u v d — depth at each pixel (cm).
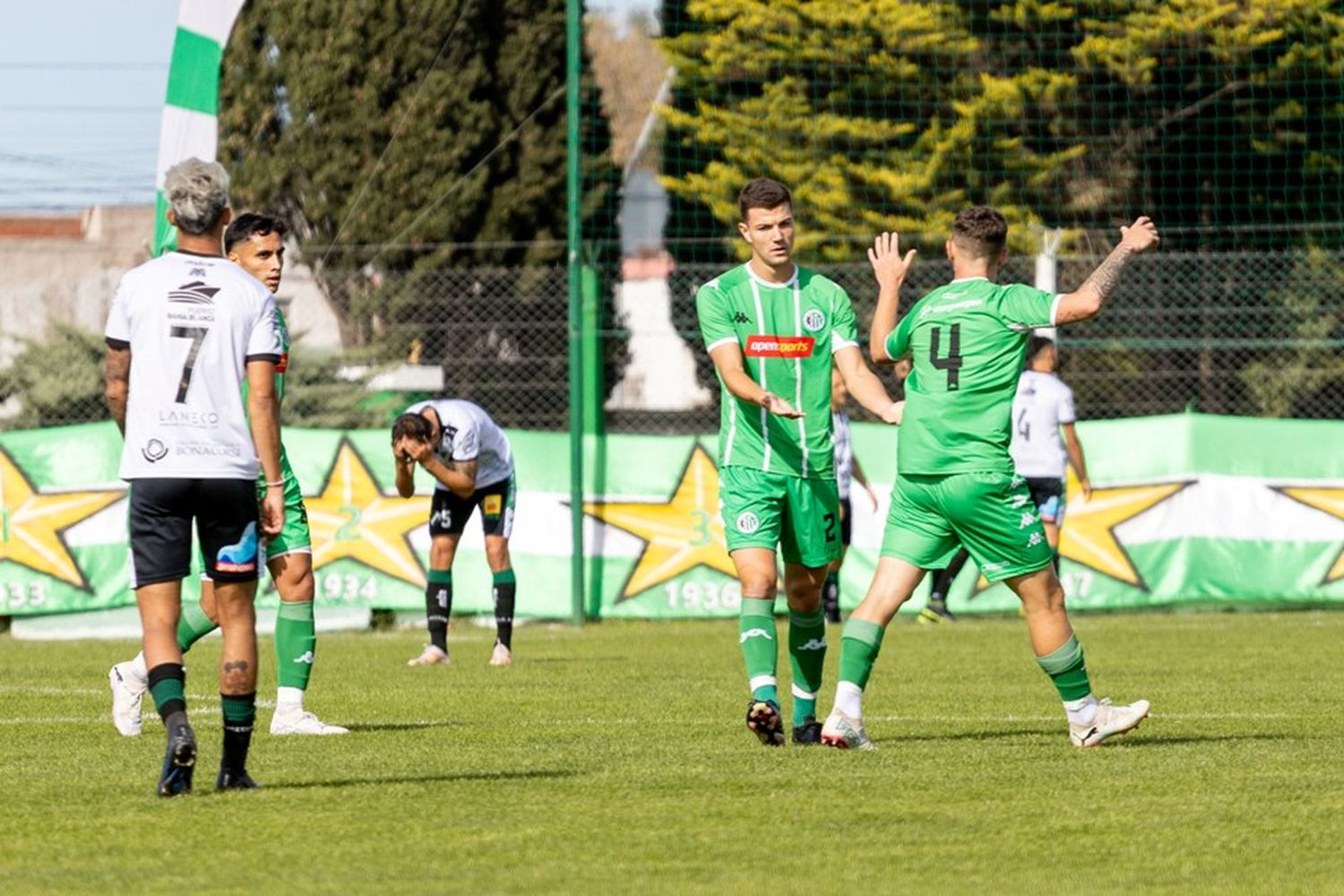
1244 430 5984
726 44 7750
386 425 6500
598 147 8600
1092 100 7569
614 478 5962
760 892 1694
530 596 5878
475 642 5262
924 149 7612
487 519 4491
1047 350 5484
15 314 8206
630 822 2058
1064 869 1802
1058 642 2681
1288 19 7519
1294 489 5969
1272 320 7069
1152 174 7669
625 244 11200
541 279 7506
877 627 2659
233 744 2286
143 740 2895
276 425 2202
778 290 2716
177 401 2159
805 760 2559
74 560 5734
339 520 5803
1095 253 7381
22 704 3516
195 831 2011
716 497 5953
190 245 2205
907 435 2648
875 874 1781
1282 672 4069
